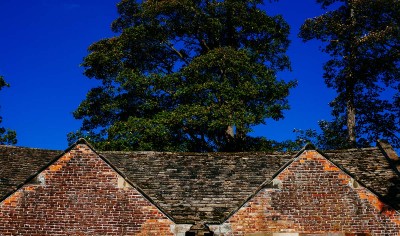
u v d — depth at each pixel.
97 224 14.34
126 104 34.00
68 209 14.49
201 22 34.56
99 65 34.69
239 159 18.48
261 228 14.25
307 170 14.79
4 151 19.81
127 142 30.53
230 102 31.34
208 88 31.88
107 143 30.66
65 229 14.32
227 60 32.31
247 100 33.16
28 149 20.55
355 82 36.53
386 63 34.50
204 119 30.56
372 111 37.50
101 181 14.70
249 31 36.06
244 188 16.27
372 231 14.25
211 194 15.97
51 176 14.76
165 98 34.41
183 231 14.10
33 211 14.48
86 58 34.47
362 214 14.40
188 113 30.62
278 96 33.88
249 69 32.72
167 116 31.44
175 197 15.82
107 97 35.12
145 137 30.58
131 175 17.39
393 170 17.20
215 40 36.62
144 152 19.22
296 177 14.72
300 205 14.47
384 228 14.26
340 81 36.50
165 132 30.64
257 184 16.47
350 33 34.19
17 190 14.62
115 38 35.28
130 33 34.38
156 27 34.97
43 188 14.67
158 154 19.09
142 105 33.16
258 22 35.50
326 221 14.35
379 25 33.84
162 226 14.20
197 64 32.41
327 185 14.65
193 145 33.72
